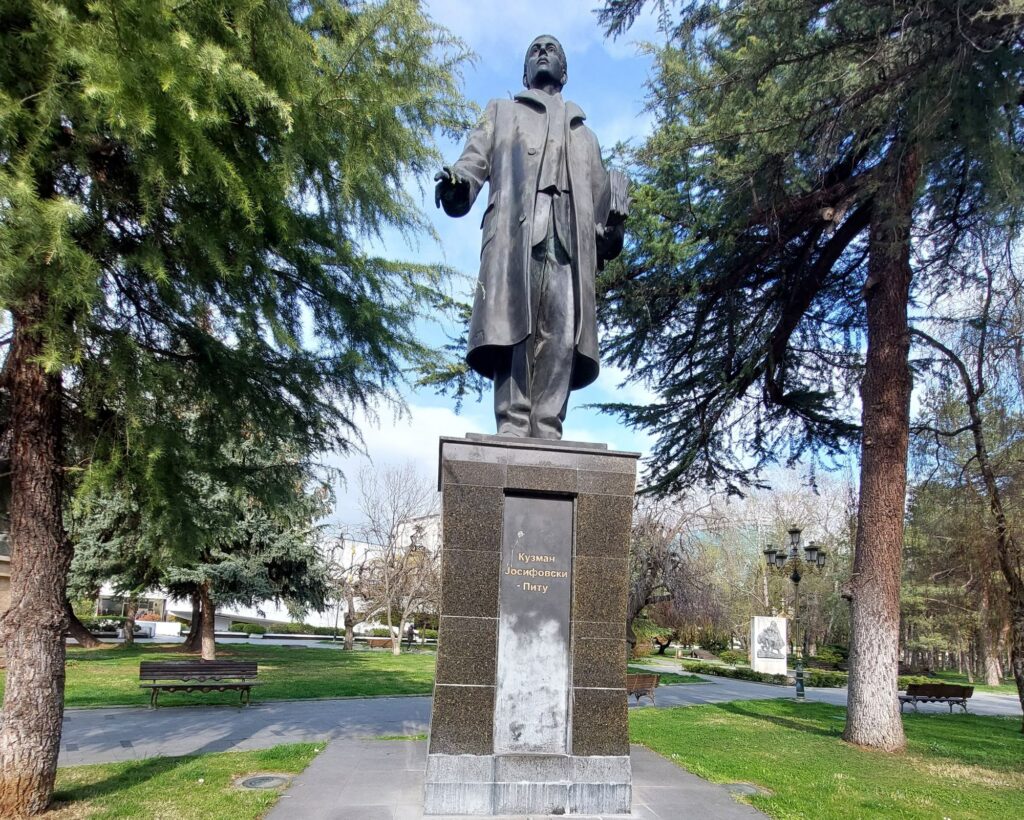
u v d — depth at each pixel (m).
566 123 7.30
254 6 5.24
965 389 13.84
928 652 46.47
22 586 6.11
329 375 7.91
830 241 13.41
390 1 5.90
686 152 11.23
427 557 37.50
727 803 6.38
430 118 6.49
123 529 21.78
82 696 14.22
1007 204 8.12
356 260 7.36
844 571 40.03
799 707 16.97
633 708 15.62
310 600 25.36
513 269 6.85
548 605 6.08
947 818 6.75
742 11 9.16
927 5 7.63
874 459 12.08
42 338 5.62
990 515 15.25
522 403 6.81
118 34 4.59
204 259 6.34
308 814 5.61
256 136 6.20
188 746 9.20
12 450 6.35
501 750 5.74
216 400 7.47
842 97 9.23
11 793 5.80
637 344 14.07
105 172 5.98
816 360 15.56
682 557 34.28
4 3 4.71
